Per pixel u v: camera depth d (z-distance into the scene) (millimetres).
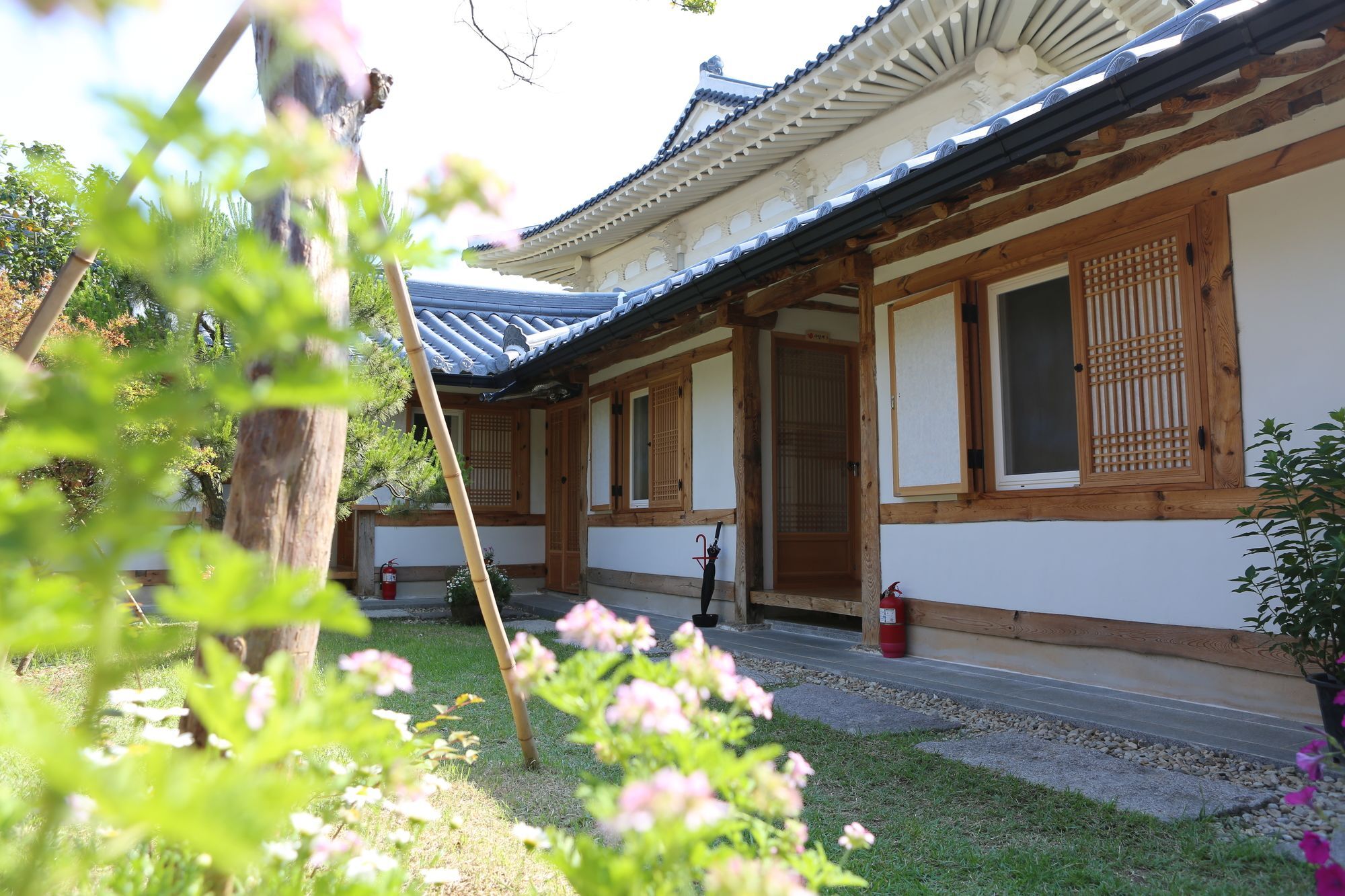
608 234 11828
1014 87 7398
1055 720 3977
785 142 9164
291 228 1792
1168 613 4199
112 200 597
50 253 8086
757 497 7203
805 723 4059
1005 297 5211
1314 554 3389
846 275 6062
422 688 4848
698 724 1227
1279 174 3852
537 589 10375
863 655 5742
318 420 1828
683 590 7863
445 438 2791
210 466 5184
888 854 2520
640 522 8578
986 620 5117
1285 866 2398
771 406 7406
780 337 7512
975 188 4793
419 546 9797
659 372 8375
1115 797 2955
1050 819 2789
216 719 744
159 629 719
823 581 7711
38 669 4562
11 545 607
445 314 11484
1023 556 4922
